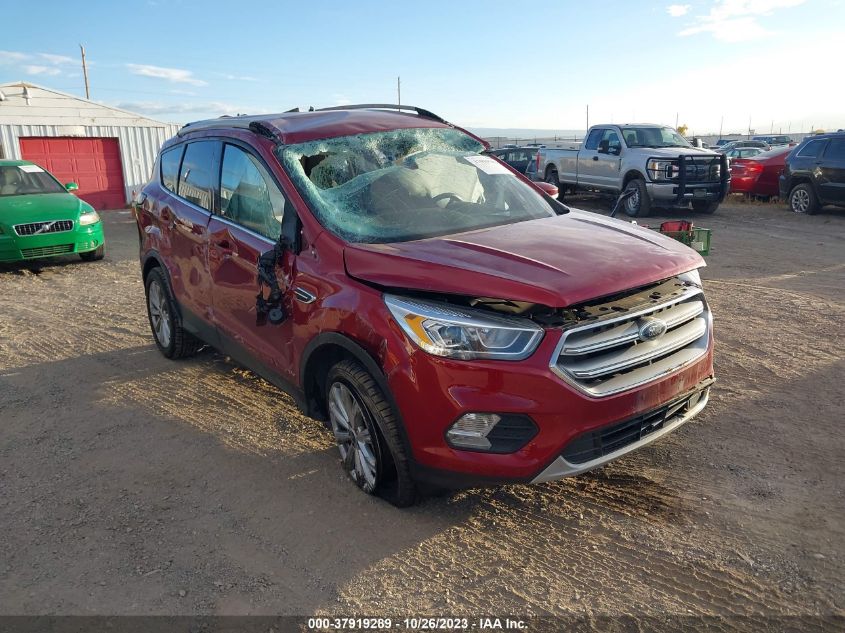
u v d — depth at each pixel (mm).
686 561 3037
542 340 2955
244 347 4523
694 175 14617
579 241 3568
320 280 3621
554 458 3012
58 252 10617
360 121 4594
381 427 3336
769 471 3736
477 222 4016
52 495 3873
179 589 3012
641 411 3162
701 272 9016
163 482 3965
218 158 4832
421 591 2936
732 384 4938
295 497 3727
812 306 6973
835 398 4613
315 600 2910
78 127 21125
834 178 14109
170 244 5461
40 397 5336
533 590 2908
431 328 3076
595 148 16734
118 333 6988
